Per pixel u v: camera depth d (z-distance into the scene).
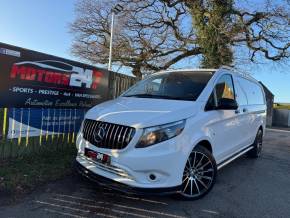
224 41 18.95
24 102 6.27
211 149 5.25
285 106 34.69
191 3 19.50
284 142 13.13
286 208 4.93
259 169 7.32
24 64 6.18
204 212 4.54
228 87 6.21
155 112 4.59
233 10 19.09
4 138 5.88
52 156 6.52
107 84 8.70
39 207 4.30
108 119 4.59
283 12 19.25
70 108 7.42
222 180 6.20
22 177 5.18
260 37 19.94
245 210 4.74
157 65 21.89
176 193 4.55
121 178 4.31
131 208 4.48
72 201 4.57
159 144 4.29
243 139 6.98
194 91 5.44
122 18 21.03
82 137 4.92
